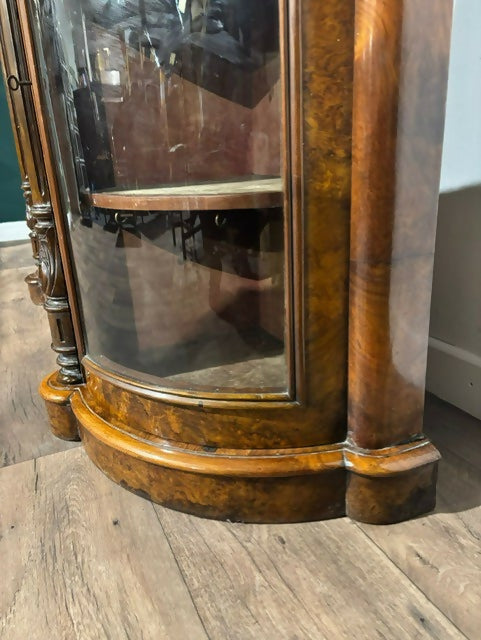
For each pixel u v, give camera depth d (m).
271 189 0.67
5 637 0.59
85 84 0.81
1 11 0.80
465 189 0.97
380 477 0.70
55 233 0.90
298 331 0.68
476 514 0.74
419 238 0.66
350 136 0.63
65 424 0.98
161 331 0.81
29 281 2.04
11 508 0.80
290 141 0.62
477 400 1.01
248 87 0.71
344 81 0.61
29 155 0.86
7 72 0.83
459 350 1.04
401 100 0.60
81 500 0.81
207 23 0.73
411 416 0.73
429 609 0.60
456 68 0.94
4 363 1.43
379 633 0.57
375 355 0.68
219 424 0.74
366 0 0.57
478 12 0.88
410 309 0.69
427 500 0.74
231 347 0.76
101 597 0.64
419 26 0.58
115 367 0.84
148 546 0.71
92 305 0.89
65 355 0.98
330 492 0.74
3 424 1.07
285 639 0.57
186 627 0.59
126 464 0.81
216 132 0.77
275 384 0.73
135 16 0.78
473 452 0.89
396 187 0.63
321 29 0.59
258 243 0.70
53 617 0.61
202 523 0.75
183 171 0.82
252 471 0.71
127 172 0.85
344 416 0.73
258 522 0.75
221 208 0.70
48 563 0.69
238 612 0.61
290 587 0.64
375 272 0.65
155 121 0.82
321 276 0.67
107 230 0.83
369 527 0.73
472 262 0.98
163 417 0.77
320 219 0.65
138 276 0.81
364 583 0.64
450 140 0.98
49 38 0.78
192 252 0.76
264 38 0.66
